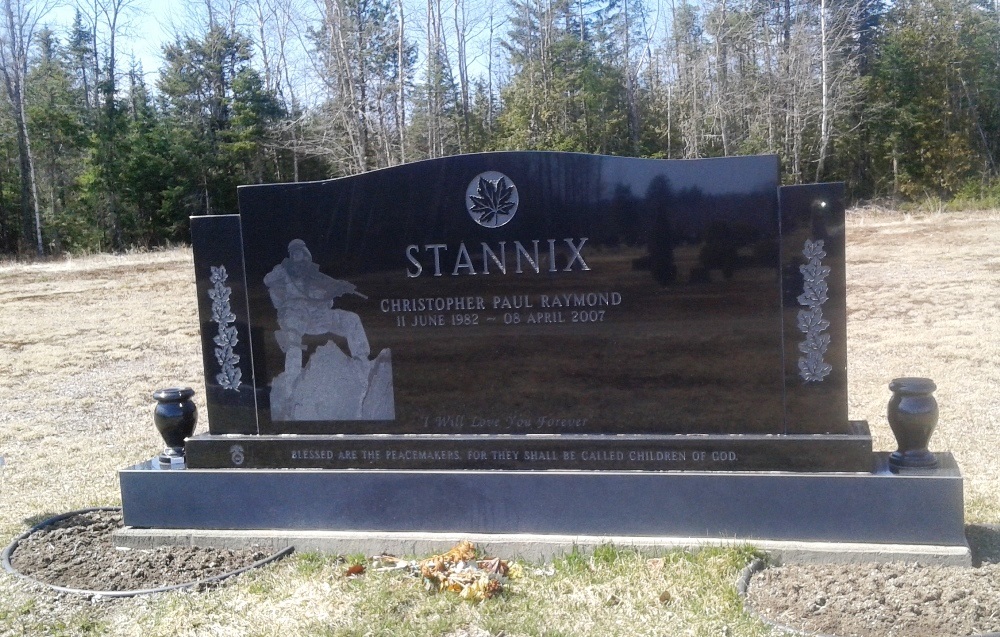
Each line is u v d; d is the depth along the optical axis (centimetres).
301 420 575
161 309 1795
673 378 518
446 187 540
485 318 541
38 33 5356
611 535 514
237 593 478
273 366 576
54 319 1731
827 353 498
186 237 4544
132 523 574
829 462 494
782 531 495
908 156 4322
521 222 530
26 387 1162
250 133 4512
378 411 563
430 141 4041
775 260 499
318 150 3725
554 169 524
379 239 553
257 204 569
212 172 4628
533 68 4619
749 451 503
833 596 438
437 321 548
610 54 4847
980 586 440
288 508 555
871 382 945
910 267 1747
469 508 532
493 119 5325
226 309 580
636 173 513
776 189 496
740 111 4456
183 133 4569
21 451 827
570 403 534
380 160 3881
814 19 4484
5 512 642
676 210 509
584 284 525
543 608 444
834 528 488
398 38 4141
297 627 435
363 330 561
